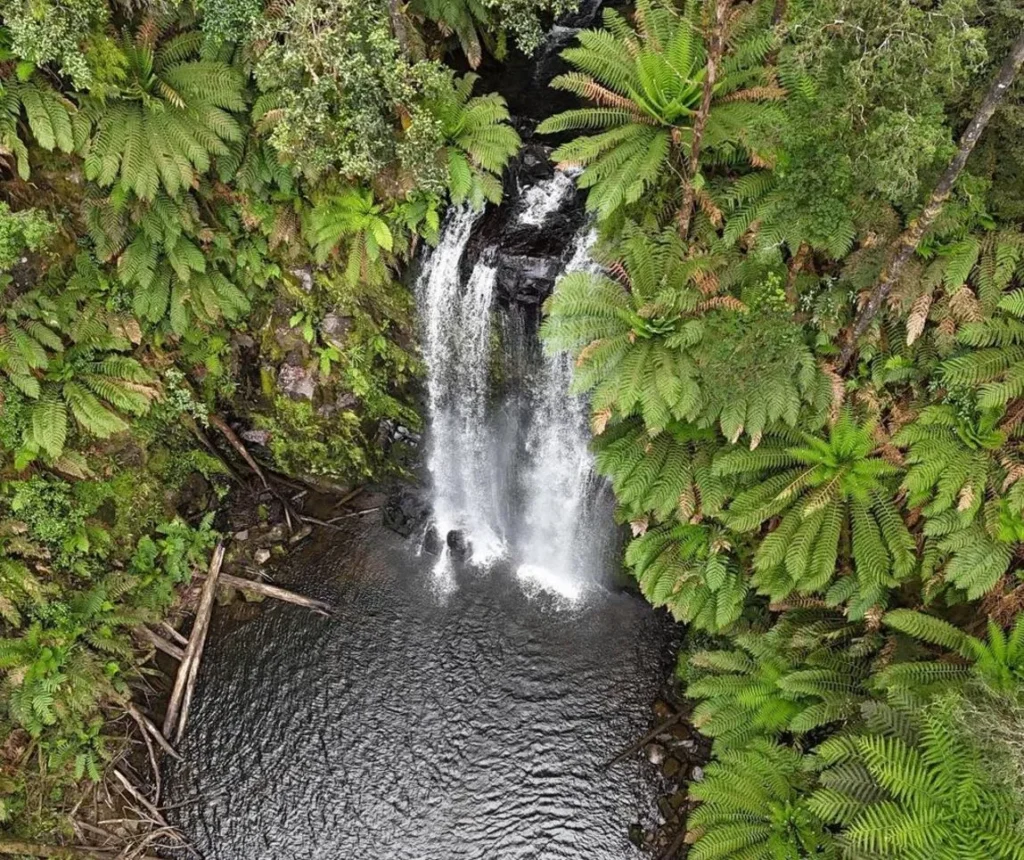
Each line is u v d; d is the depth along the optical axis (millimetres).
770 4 7492
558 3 8398
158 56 7855
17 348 7945
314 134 7750
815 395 7297
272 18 7418
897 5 5277
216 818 8141
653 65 7312
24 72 7113
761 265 7410
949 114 6355
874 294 6758
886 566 6996
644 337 7270
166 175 7703
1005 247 6625
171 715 8727
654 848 7785
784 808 6855
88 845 7828
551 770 8336
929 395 7285
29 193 8109
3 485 8273
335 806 8180
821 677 7281
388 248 8430
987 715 5520
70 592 8633
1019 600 6707
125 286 8750
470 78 8609
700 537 8133
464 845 7914
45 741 8008
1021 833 5215
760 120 6742
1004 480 6742
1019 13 5547
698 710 7805
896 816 5516
